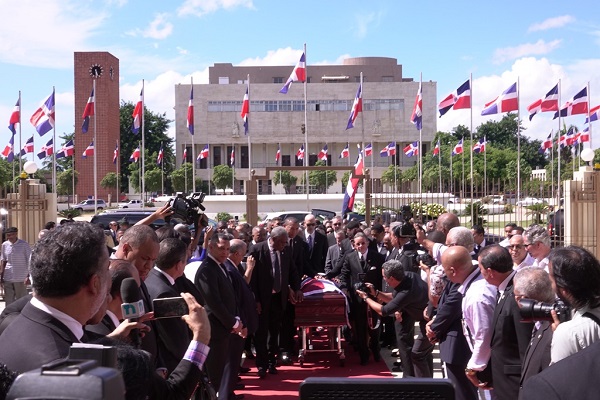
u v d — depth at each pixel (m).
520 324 4.84
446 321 6.02
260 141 83.81
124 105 85.44
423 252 8.78
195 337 3.26
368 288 8.29
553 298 4.43
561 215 16.92
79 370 1.51
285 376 9.38
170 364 4.88
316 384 2.28
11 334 2.65
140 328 3.29
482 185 23.50
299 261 11.56
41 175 69.06
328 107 83.62
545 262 7.00
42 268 2.64
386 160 84.06
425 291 7.65
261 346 9.30
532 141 102.50
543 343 4.23
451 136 84.25
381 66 91.62
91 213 60.56
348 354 10.73
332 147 84.81
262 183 83.81
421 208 20.20
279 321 9.59
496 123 104.19
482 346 5.15
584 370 2.01
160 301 3.32
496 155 66.81
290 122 83.69
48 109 25.34
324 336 12.21
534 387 2.06
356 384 2.25
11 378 2.05
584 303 3.50
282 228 9.50
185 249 5.32
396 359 10.41
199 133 83.62
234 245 8.02
